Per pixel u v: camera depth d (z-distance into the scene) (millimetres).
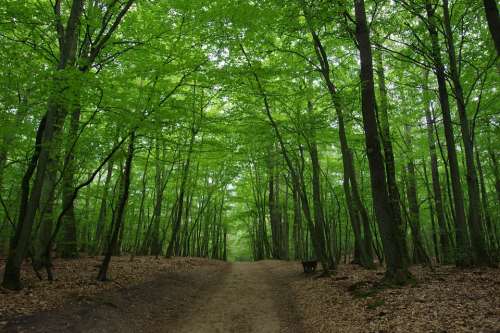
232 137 23016
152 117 11398
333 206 31984
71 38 10969
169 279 15312
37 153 10852
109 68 14164
